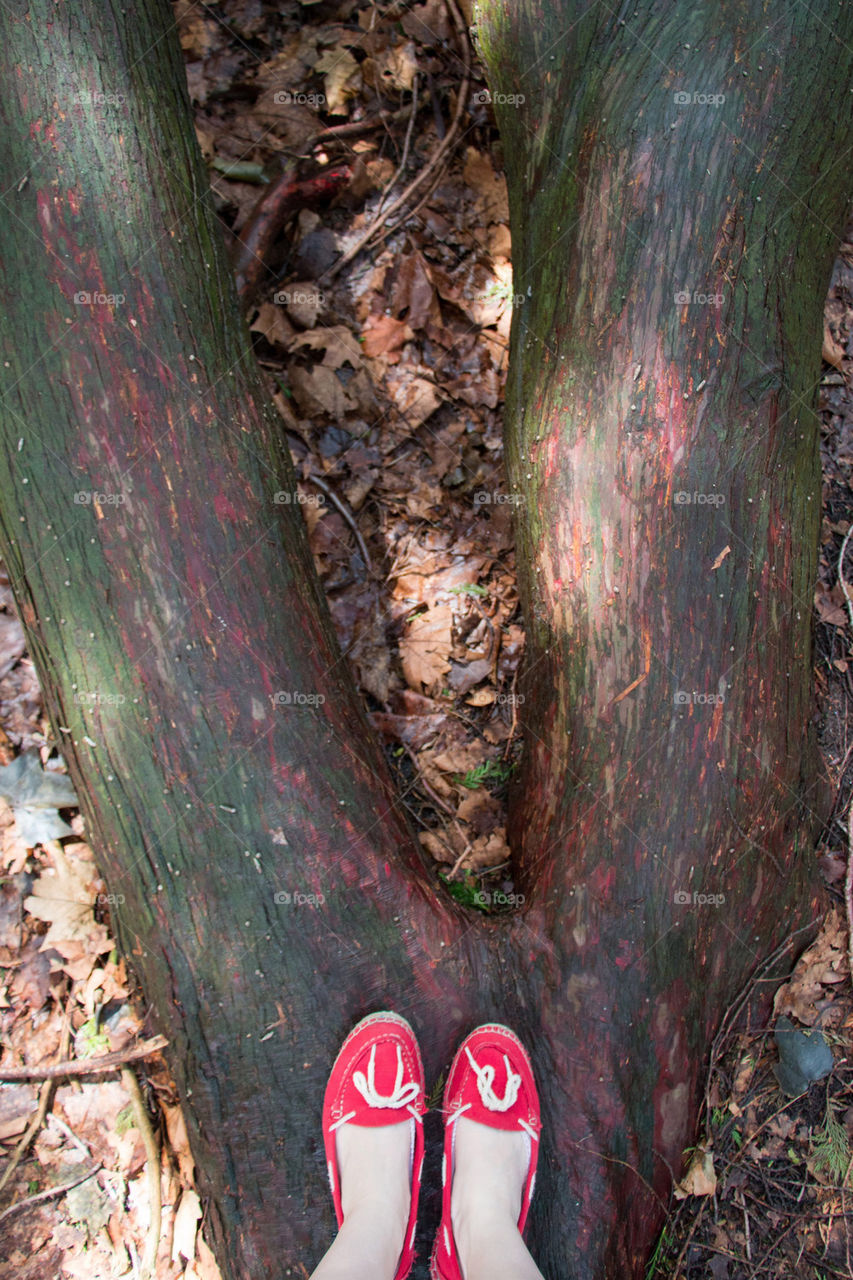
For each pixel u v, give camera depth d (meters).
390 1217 1.73
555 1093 1.90
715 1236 2.06
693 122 1.74
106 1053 2.06
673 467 1.78
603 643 1.85
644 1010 1.85
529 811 2.12
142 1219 2.01
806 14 1.74
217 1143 1.81
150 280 1.77
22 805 2.17
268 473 1.93
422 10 2.89
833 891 2.26
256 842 1.78
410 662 2.61
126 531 1.74
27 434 1.76
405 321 2.79
